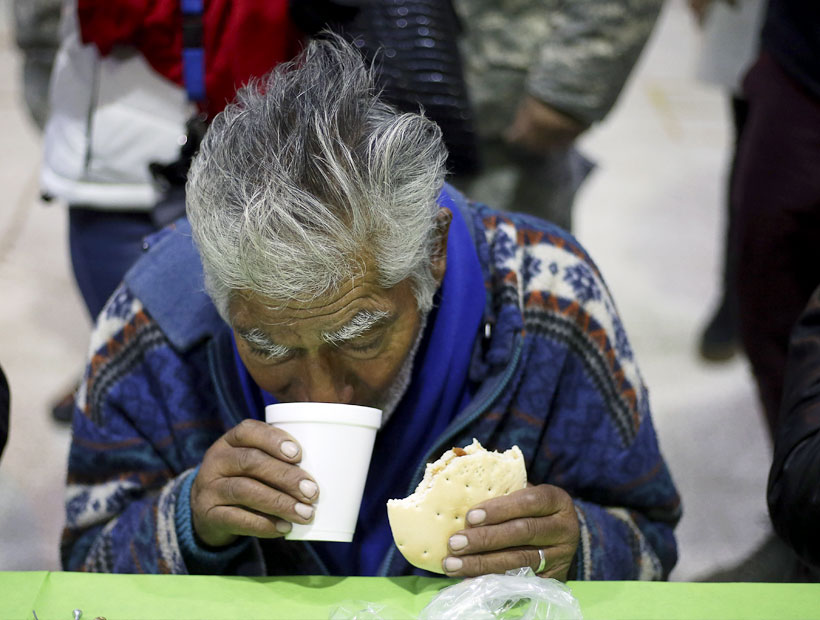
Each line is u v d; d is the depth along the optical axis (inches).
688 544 117.4
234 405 61.0
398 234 48.8
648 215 194.1
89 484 64.4
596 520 59.6
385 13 84.9
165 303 61.9
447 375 59.4
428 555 49.0
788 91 104.6
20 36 105.8
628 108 237.1
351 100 50.3
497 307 61.2
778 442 57.4
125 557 58.9
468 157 88.7
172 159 92.1
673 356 154.8
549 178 112.5
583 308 62.6
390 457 60.1
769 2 108.1
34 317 160.4
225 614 48.4
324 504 49.3
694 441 136.7
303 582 51.3
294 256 46.6
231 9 82.6
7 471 127.6
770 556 114.0
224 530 52.2
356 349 50.8
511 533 48.9
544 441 63.2
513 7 104.3
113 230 97.2
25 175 200.8
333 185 47.3
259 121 49.6
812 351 58.6
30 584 49.6
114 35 85.7
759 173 107.3
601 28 102.7
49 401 141.0
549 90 104.0
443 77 85.4
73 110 92.9
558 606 47.4
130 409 63.5
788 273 108.0
